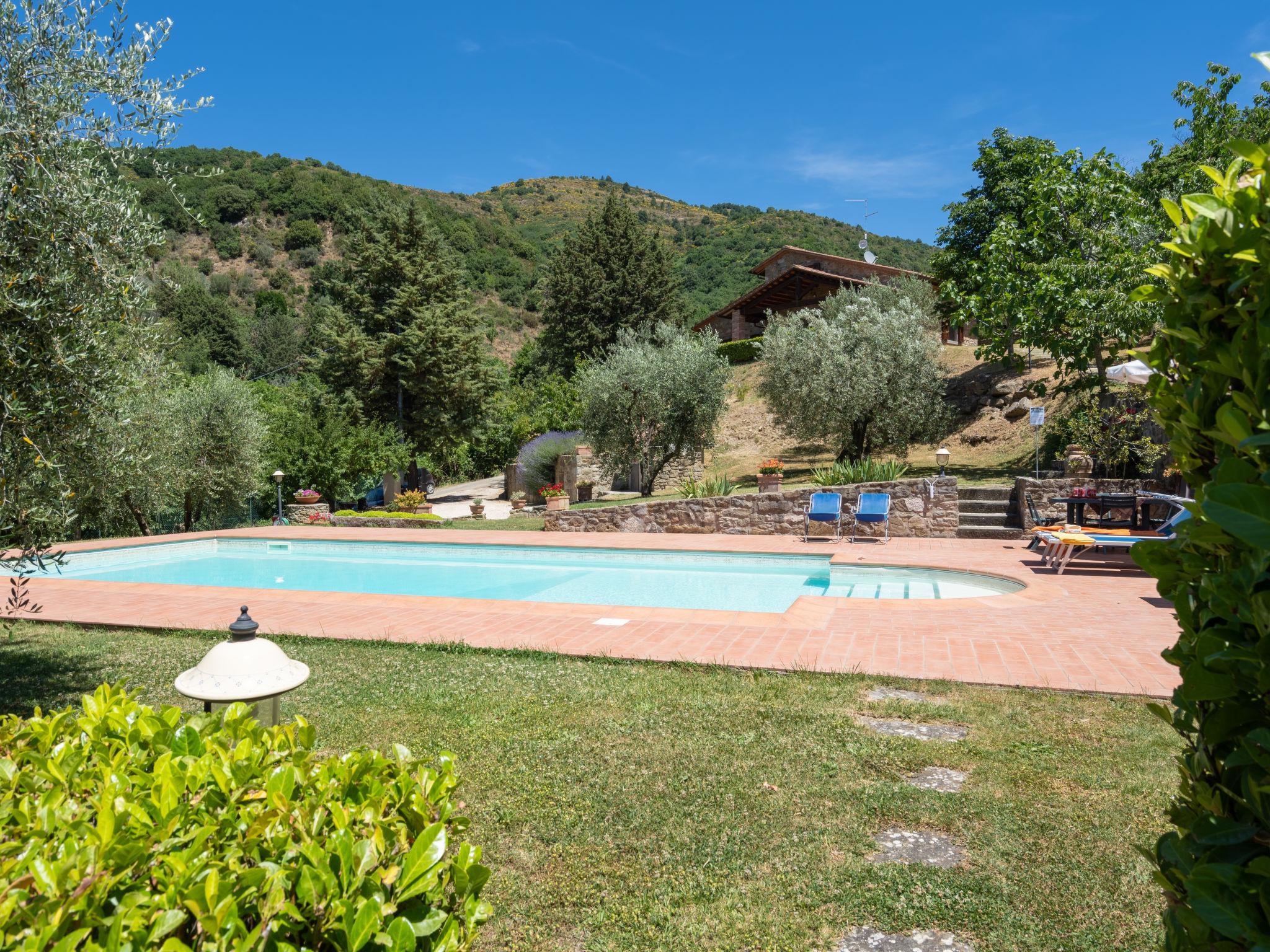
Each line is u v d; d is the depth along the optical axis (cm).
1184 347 152
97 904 124
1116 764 385
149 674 594
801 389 1892
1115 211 1559
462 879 163
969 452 2089
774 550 1287
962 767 388
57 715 219
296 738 215
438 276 3189
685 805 351
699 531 1602
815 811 343
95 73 396
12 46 376
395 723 466
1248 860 111
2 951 115
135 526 1883
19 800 175
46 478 385
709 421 2075
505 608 827
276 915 133
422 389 3033
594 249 4391
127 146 416
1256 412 114
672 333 2212
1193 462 147
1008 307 1644
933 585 1069
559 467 2452
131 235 409
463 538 1586
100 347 403
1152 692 496
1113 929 255
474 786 374
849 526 1466
